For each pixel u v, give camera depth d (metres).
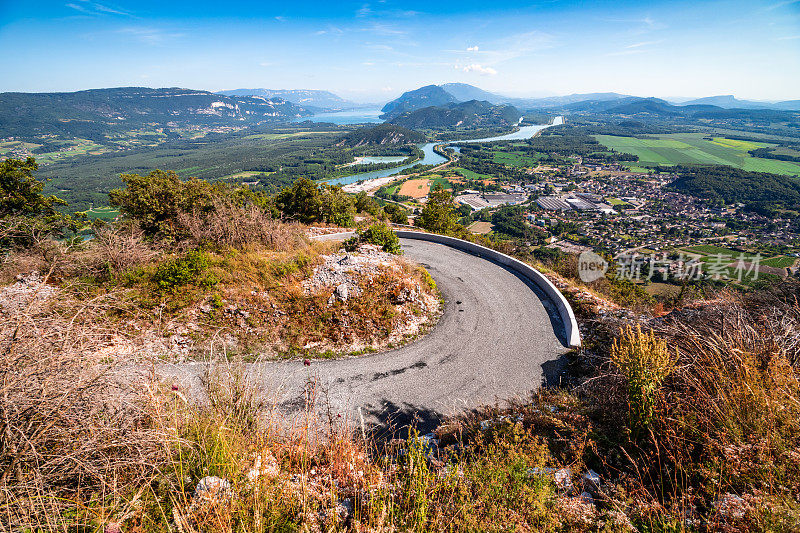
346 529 3.26
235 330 10.30
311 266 13.44
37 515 2.72
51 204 20.28
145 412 3.68
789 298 7.18
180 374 8.37
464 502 3.58
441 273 17.48
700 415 4.20
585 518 3.41
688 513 3.32
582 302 13.48
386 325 11.68
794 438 3.49
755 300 7.89
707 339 5.31
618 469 4.27
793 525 2.76
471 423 6.84
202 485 3.39
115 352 4.20
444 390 9.17
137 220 15.74
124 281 10.47
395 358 10.55
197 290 10.81
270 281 12.04
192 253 11.87
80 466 3.05
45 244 9.84
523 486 3.71
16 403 2.91
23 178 18.70
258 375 5.98
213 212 16.64
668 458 3.98
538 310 13.77
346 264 13.84
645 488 3.70
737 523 2.97
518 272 17.77
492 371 10.03
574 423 5.51
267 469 3.84
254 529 2.95
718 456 3.64
